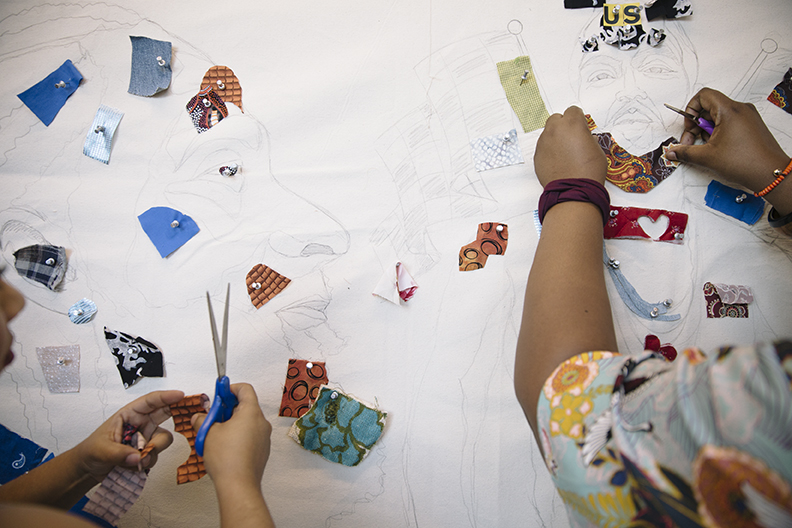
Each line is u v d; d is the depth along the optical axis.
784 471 0.24
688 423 0.27
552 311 0.46
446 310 0.67
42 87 0.76
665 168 0.68
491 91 0.72
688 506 0.28
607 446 0.34
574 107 0.66
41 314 0.71
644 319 0.65
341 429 0.65
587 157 0.62
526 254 0.67
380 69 0.74
